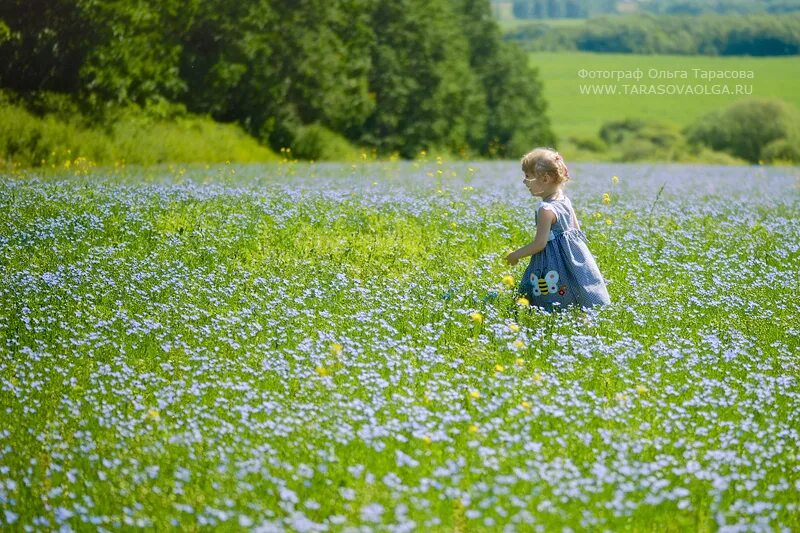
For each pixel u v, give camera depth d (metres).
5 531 8.80
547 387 12.34
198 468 9.98
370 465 10.16
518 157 105.94
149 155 45.72
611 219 26.22
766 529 8.80
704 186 43.69
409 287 17.19
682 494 9.37
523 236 22.86
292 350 13.66
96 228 21.19
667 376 13.30
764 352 14.59
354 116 75.31
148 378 12.59
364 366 13.10
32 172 35.00
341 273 17.83
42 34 48.53
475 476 9.91
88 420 11.30
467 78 92.50
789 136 123.25
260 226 21.97
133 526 8.84
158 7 55.28
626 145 127.19
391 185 33.22
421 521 8.88
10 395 11.88
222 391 12.25
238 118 64.69
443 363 13.41
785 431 11.21
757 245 22.95
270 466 10.00
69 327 14.44
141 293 16.31
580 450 10.64
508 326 14.43
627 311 15.95
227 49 62.56
